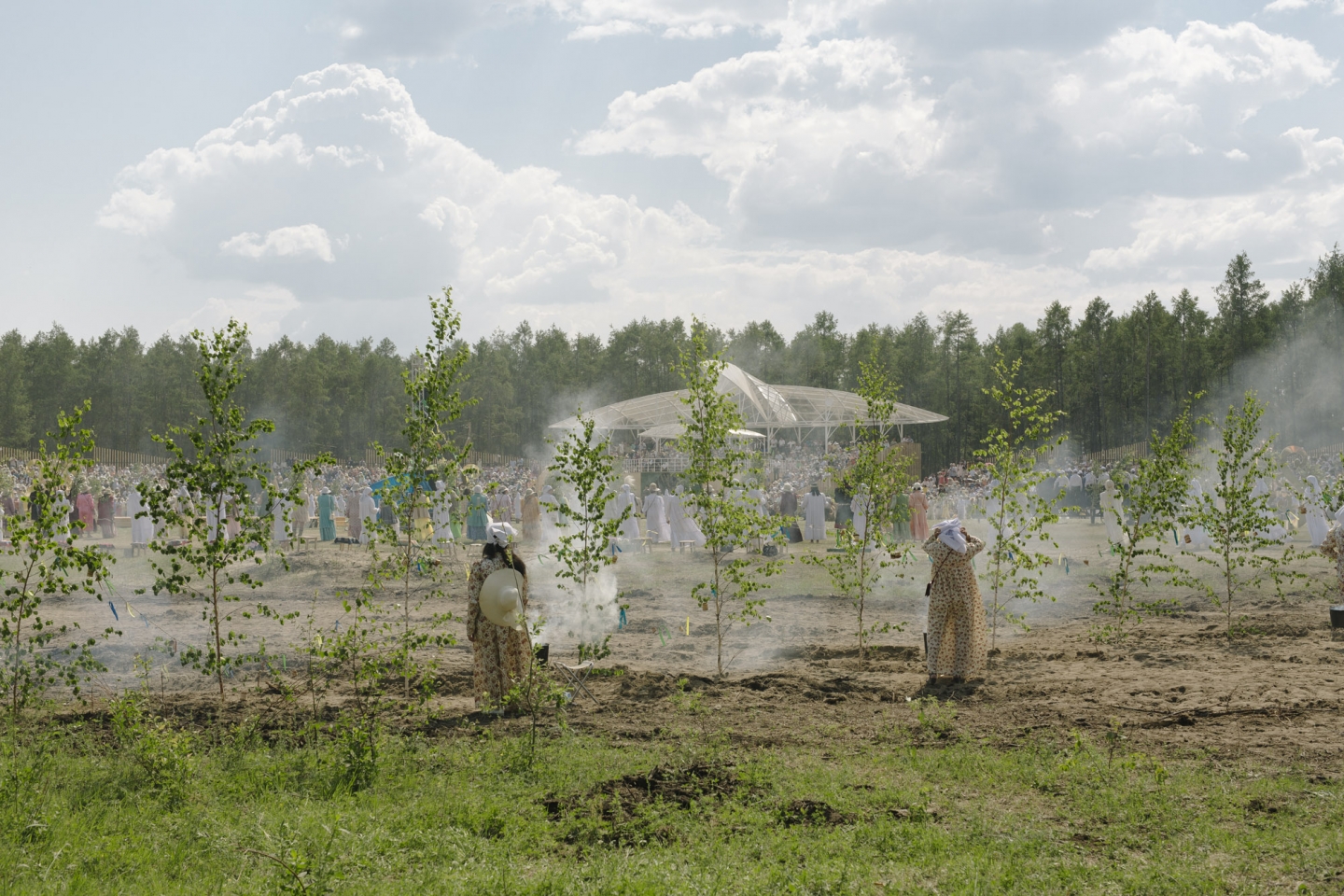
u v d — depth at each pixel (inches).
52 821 230.4
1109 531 1005.8
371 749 286.0
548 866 208.5
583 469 410.9
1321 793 242.7
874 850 213.3
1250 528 515.5
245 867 207.2
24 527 340.2
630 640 528.7
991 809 244.2
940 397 3314.5
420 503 349.4
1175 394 3029.0
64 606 652.7
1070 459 2363.4
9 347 3351.4
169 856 215.3
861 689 398.6
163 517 336.8
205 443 343.6
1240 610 583.5
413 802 251.6
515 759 292.5
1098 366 3129.9
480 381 3720.5
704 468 434.9
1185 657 439.5
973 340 3358.8
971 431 3248.0
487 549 362.6
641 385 3885.3
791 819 236.4
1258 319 2891.2
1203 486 945.5
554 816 245.6
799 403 2014.0
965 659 405.1
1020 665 438.9
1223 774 265.0
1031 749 296.8
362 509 1117.7
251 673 437.4
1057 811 240.7
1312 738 296.5
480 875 198.2
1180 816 231.5
